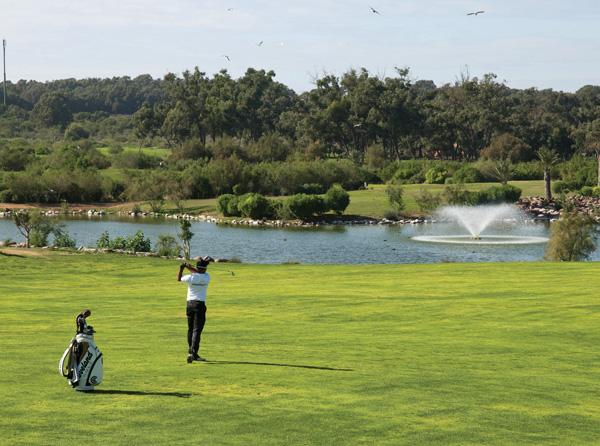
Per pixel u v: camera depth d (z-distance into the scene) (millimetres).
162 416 14570
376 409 15203
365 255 83500
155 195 154500
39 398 15695
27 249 60719
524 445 13242
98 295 34938
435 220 125438
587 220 61375
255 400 15734
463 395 16391
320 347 21844
